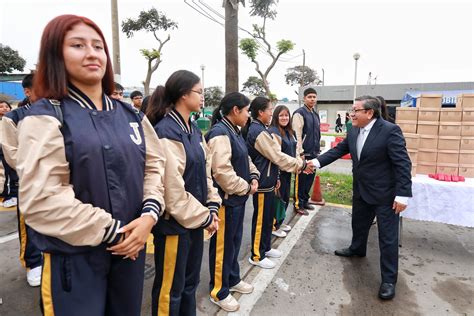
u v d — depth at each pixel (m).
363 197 2.84
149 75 15.21
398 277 2.95
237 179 2.21
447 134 3.46
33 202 1.02
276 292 2.66
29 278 2.62
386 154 2.67
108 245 1.20
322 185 6.52
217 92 31.62
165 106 1.84
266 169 2.85
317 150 4.64
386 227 2.66
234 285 2.62
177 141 1.72
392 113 6.44
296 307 2.46
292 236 3.89
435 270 3.08
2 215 4.30
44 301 1.18
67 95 1.17
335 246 3.61
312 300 2.55
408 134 3.55
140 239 1.22
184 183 1.71
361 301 2.55
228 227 2.30
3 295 2.48
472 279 2.92
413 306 2.50
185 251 1.79
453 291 2.72
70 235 1.06
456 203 3.21
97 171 1.14
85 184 1.13
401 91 28.39
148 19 16.03
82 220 1.07
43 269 1.18
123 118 1.31
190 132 1.87
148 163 1.42
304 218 4.54
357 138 2.92
